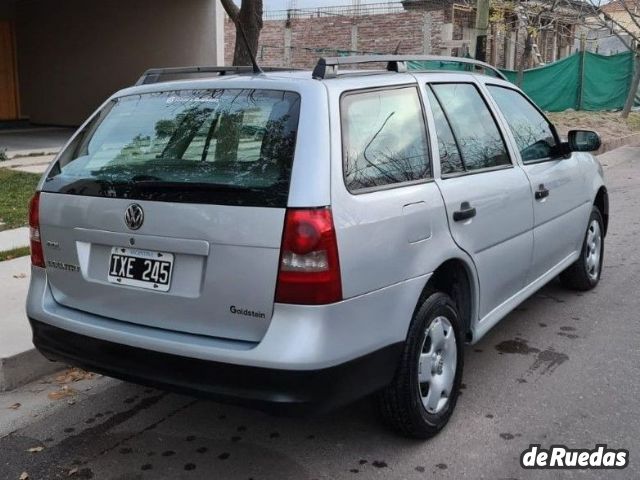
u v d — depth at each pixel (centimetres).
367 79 354
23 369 443
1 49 1950
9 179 1026
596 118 1992
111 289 338
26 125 1970
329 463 348
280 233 294
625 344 496
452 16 2600
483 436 371
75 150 379
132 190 329
